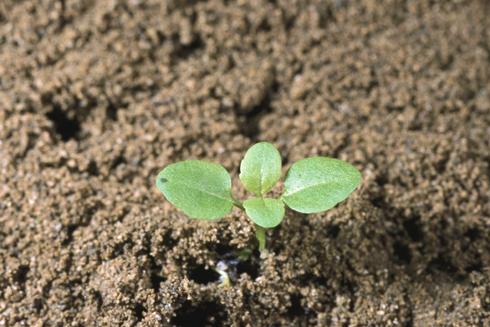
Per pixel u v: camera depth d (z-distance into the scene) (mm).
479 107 187
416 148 178
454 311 164
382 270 166
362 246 166
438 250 170
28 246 165
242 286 161
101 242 163
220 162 177
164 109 182
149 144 178
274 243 164
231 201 155
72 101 182
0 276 162
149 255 162
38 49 187
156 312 158
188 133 179
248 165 157
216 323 162
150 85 185
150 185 174
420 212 172
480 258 169
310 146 180
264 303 162
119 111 182
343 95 187
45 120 178
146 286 159
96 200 169
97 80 183
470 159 179
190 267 163
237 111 185
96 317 160
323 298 165
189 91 184
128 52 187
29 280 163
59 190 169
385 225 171
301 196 154
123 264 160
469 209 173
